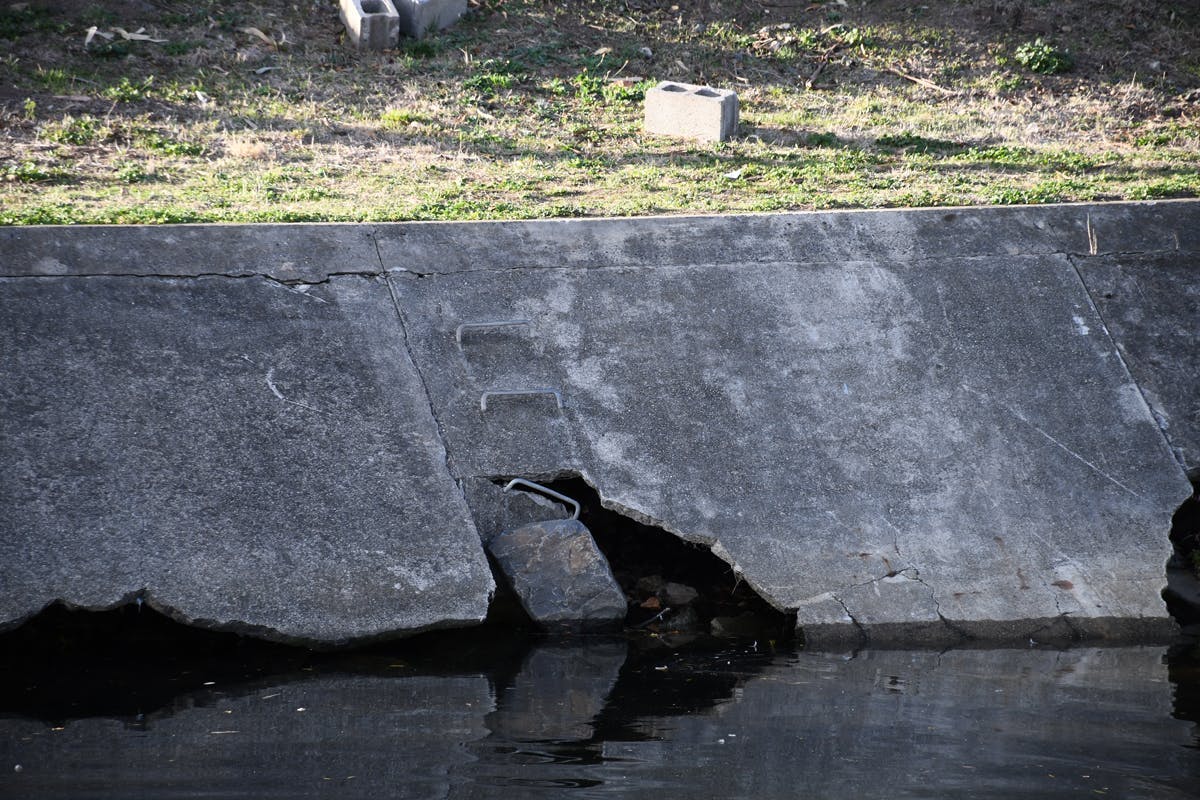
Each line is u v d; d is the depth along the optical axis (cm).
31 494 1780
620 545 2091
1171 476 2123
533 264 2244
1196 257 2442
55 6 3653
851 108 3622
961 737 1463
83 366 1934
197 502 1827
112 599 1703
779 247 2339
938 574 1947
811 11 4216
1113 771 1367
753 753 1405
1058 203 2548
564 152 3084
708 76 3800
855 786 1317
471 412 2050
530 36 3872
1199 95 3866
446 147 3075
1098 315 2330
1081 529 2031
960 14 4244
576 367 2133
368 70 3578
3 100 3112
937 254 2377
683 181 2862
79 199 2475
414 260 2206
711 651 1803
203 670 1670
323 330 2083
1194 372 2272
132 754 1382
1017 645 1852
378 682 1638
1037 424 2158
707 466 2044
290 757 1381
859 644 1847
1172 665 1761
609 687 1633
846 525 1997
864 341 2233
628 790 1298
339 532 1844
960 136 3384
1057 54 4003
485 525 1952
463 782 1319
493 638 1833
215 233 2152
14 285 1994
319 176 2770
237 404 1953
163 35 3622
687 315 2225
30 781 1303
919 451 2098
